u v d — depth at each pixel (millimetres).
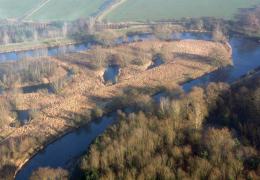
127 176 144625
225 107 195375
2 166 175125
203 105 194750
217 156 150125
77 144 194750
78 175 163250
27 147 189500
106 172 150125
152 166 147750
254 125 176750
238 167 143625
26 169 179625
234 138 167750
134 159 156000
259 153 156000
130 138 164875
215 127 182750
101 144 168625
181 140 168500
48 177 152875
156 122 179000
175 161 153625
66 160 182625
